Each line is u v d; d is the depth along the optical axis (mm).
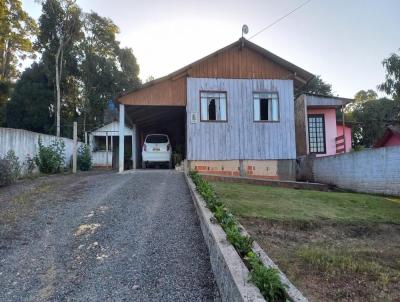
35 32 30469
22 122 34062
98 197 8258
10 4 27250
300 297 2992
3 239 5531
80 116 36562
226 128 14203
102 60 36188
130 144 26906
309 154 17141
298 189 12242
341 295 3879
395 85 21094
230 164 14102
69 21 35031
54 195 8625
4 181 10164
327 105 18531
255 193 9891
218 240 4281
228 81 14414
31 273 4422
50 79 34500
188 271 4492
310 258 5035
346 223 7320
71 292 3961
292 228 6883
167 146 16109
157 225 6180
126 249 5160
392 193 11531
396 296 3885
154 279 4281
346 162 13984
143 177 11594
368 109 29562
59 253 5020
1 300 3791
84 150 19203
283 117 14594
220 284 3881
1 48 29656
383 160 11922
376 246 6141
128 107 14664
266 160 14336
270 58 14656
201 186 7844
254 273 3100
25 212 7023
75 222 6348
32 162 13906
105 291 3986
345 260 5004
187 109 14023
